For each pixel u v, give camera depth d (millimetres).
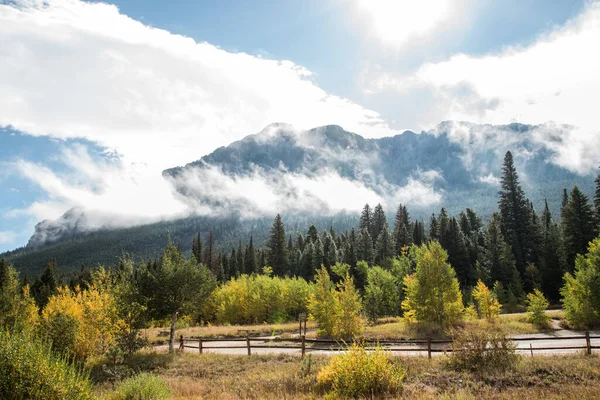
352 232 103438
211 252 97125
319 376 13602
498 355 14383
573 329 26672
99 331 21766
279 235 89562
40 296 55500
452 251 70062
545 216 91125
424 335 25719
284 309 48281
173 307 24281
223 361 20094
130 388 12242
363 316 34750
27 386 7344
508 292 53438
